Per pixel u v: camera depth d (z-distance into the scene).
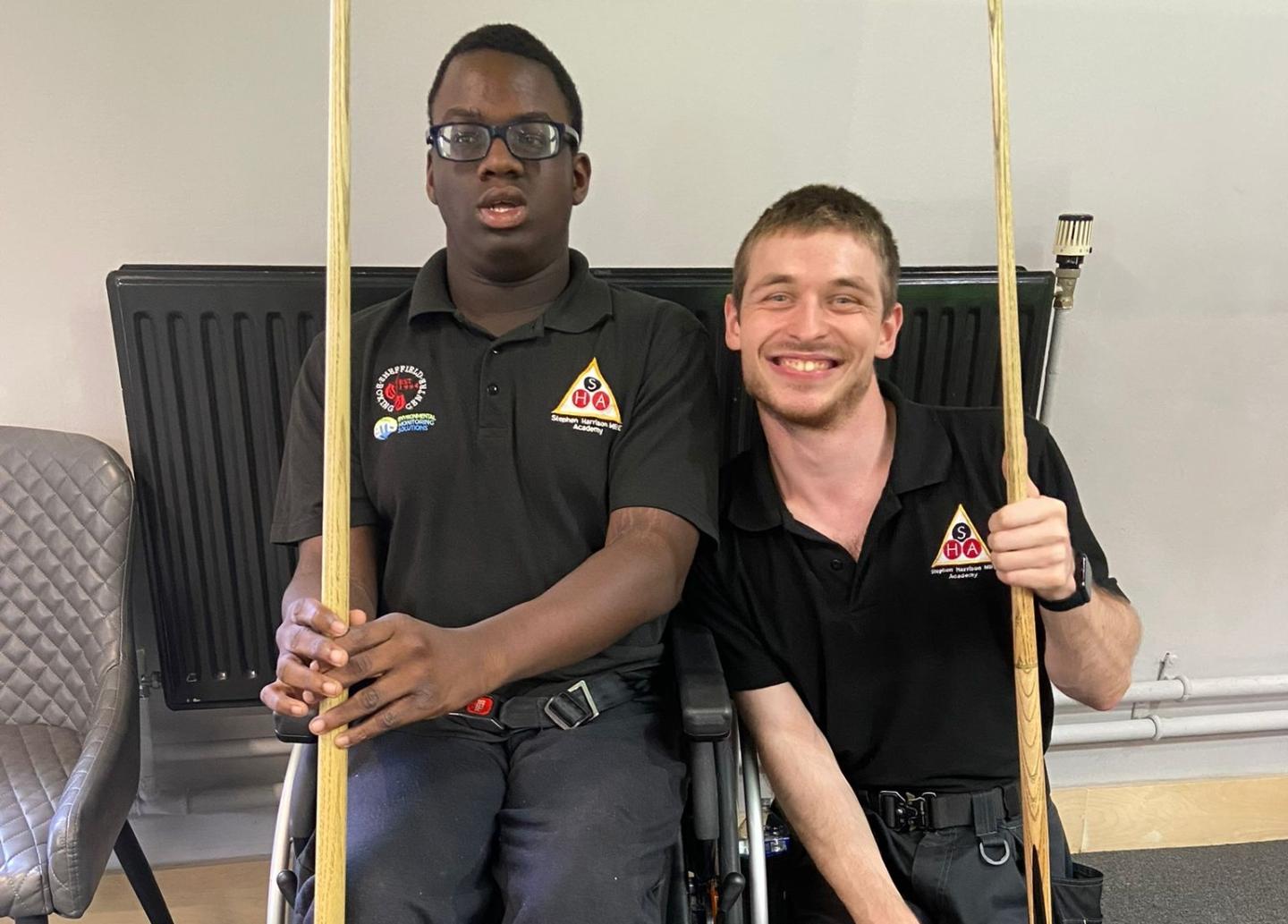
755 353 1.07
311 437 1.17
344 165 0.81
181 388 1.37
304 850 1.01
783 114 1.43
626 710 1.13
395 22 1.35
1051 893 1.01
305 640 0.88
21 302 1.40
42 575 1.37
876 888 1.06
